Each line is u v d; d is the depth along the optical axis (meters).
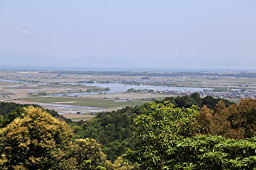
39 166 19.95
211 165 13.19
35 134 20.30
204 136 14.71
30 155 20.00
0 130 20.41
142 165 19.25
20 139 19.41
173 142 18.08
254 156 12.35
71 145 22.69
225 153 13.16
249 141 14.71
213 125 17.42
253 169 12.05
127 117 52.22
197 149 14.30
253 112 17.98
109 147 42.25
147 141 19.05
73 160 21.81
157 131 18.97
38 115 21.33
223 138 14.57
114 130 47.59
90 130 49.38
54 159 20.73
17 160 19.72
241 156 13.08
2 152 19.64
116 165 27.12
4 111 57.09
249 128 17.53
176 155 16.03
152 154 17.98
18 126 20.19
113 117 52.78
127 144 40.81
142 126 19.61
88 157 22.86
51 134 21.05
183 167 13.90
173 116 19.92
